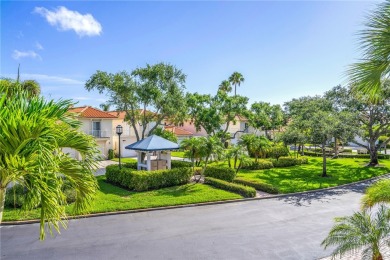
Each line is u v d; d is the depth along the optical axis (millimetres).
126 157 37062
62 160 3541
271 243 8891
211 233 9773
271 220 11227
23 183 3207
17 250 8367
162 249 8469
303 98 30797
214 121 32875
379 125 27578
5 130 2967
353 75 4762
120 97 25625
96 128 33094
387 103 24203
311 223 10852
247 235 9586
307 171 24000
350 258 7543
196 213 12195
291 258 7859
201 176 18656
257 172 23219
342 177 21312
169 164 20859
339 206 13352
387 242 6012
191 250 8398
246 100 34469
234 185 15961
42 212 3203
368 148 28000
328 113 22219
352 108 24875
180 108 26547
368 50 4418
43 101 3713
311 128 21656
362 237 5746
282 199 14773
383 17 4133
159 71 25109
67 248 8531
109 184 18188
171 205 13078
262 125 41125
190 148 18188
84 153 3783
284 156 29641
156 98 25031
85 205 4078
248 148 24031
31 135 3041
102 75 24641
